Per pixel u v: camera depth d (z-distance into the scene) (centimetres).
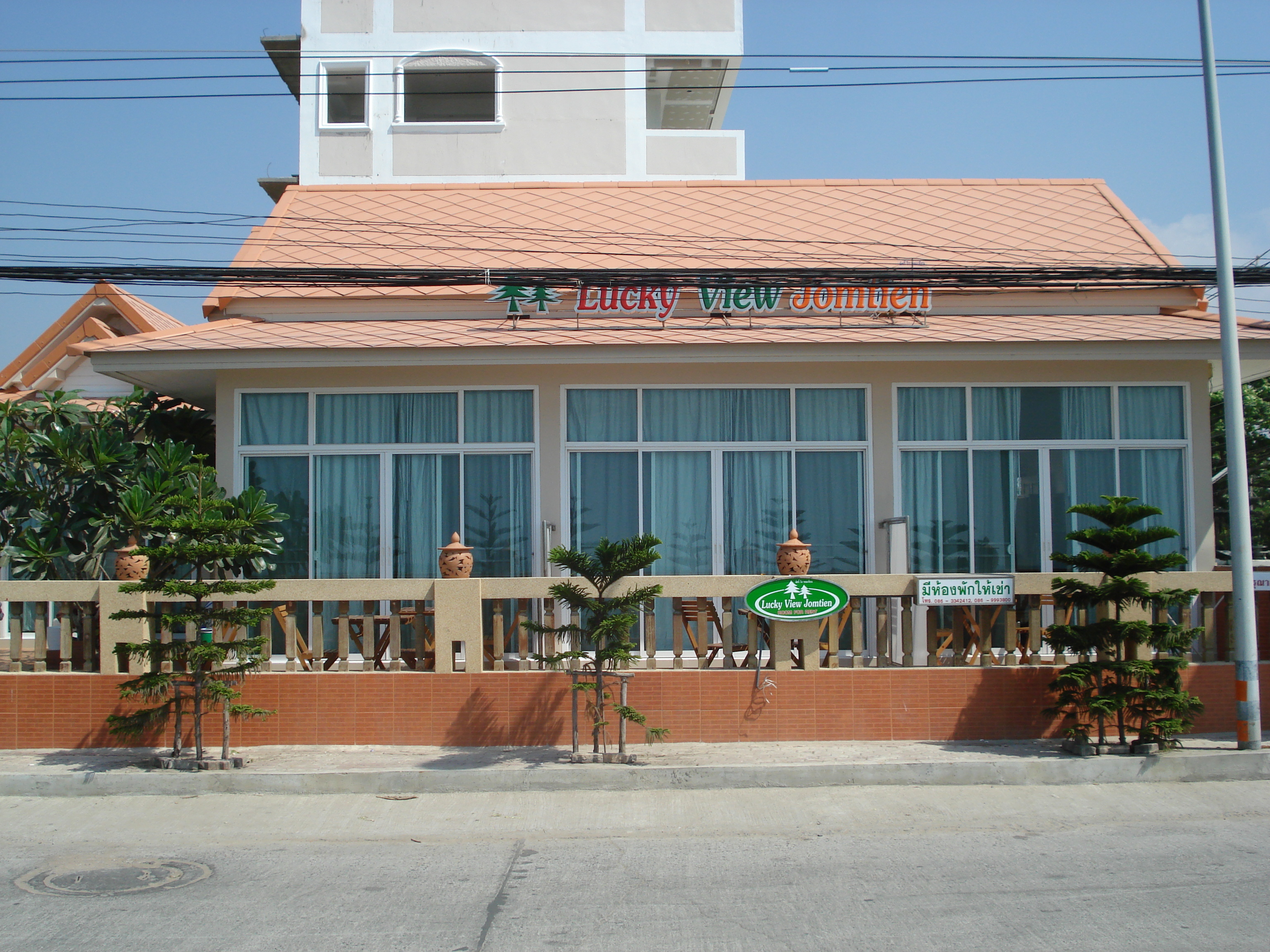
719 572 1318
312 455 1320
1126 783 940
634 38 2745
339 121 2798
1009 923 623
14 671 1059
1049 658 1162
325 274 1284
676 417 1332
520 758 977
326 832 829
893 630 1221
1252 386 2202
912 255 1545
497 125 2686
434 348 1242
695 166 2738
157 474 1227
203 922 635
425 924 629
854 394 1338
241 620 962
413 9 2709
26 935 614
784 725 1035
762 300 1364
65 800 908
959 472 1336
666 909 651
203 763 948
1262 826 832
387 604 1284
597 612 989
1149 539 979
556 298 1386
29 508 1274
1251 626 1005
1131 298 1458
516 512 1320
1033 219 1662
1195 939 595
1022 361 1288
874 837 805
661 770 925
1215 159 1066
